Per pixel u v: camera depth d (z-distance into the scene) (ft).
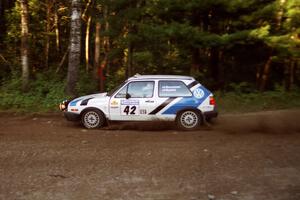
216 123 46.52
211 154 32.09
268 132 41.55
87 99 43.88
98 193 23.67
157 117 43.27
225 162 29.91
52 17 98.43
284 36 61.26
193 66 68.18
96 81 65.77
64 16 97.30
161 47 64.49
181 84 43.65
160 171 27.71
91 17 92.17
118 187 24.64
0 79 75.05
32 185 24.84
